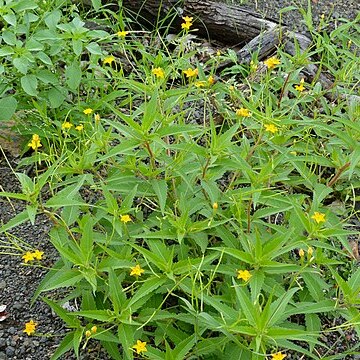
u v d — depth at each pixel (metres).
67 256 1.32
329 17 2.22
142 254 1.37
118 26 2.18
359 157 1.40
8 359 1.48
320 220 1.36
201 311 1.28
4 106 1.72
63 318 1.36
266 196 1.41
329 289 1.51
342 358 1.48
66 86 1.85
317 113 1.80
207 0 2.29
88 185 1.71
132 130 1.41
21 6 1.69
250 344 1.26
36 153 1.60
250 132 1.76
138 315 1.37
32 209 1.33
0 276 1.61
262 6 2.42
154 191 1.46
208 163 1.43
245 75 2.10
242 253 1.31
